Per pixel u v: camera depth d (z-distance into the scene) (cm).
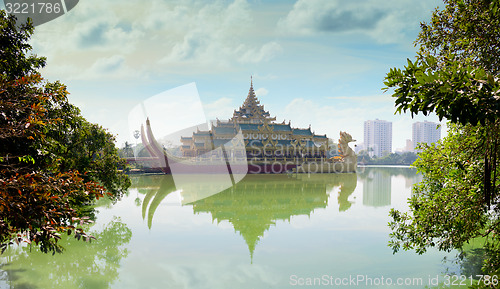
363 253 1817
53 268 1574
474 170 1067
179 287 1351
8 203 734
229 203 3769
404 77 688
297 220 2781
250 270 1560
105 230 2341
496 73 906
